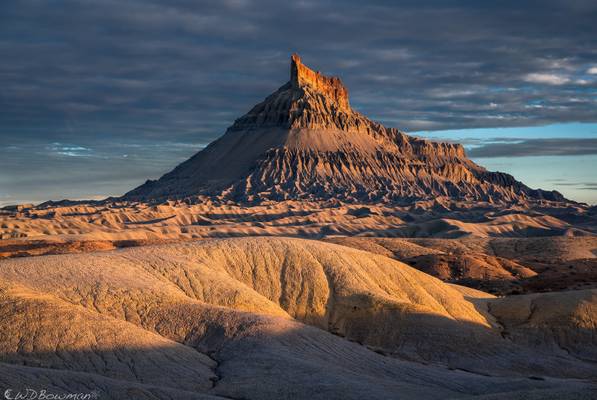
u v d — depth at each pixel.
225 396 62.31
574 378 83.75
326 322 96.56
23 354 69.38
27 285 85.31
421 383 72.06
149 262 99.31
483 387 70.06
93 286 86.94
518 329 99.56
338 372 69.69
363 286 102.75
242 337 78.69
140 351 72.31
